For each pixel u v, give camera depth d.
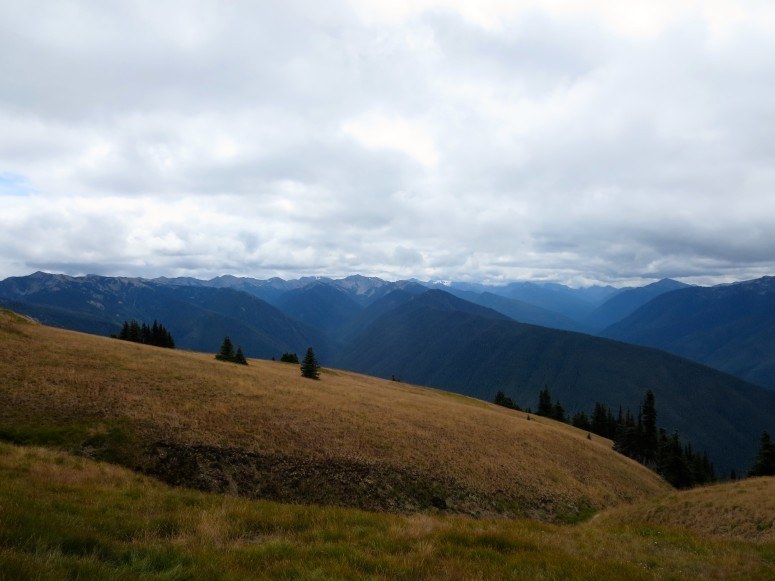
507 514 28.23
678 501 27.75
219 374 41.50
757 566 12.53
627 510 30.03
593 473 44.22
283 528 11.52
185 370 39.12
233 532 10.57
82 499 11.49
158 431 23.41
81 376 29.17
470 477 31.05
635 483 48.03
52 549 6.81
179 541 8.88
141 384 31.02
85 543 7.64
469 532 11.81
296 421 31.17
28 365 28.88
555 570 9.17
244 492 21.27
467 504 27.67
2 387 24.09
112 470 17.67
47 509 9.42
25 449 17.56
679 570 11.40
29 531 7.27
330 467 25.86
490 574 8.52
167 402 28.19
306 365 66.44
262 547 8.86
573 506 33.44
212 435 24.75
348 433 31.77
